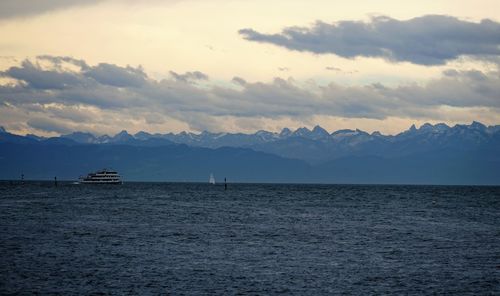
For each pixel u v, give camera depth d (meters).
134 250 90.31
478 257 87.81
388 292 65.81
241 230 120.25
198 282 69.06
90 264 78.12
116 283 67.94
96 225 125.44
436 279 72.00
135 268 76.00
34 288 65.12
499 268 78.94
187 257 84.75
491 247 98.44
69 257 82.94
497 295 64.94
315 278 71.94
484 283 70.12
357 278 72.19
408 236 113.12
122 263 79.25
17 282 67.50
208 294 64.06
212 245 97.12
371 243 102.31
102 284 67.31
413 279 71.94
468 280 71.56
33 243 95.75
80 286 66.25
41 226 121.19
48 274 71.62
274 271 75.62
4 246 92.00
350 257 86.88
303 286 67.94
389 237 111.25
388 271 76.44
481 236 114.19
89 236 105.75
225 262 81.25
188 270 75.44
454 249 95.81
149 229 119.19
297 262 82.06
